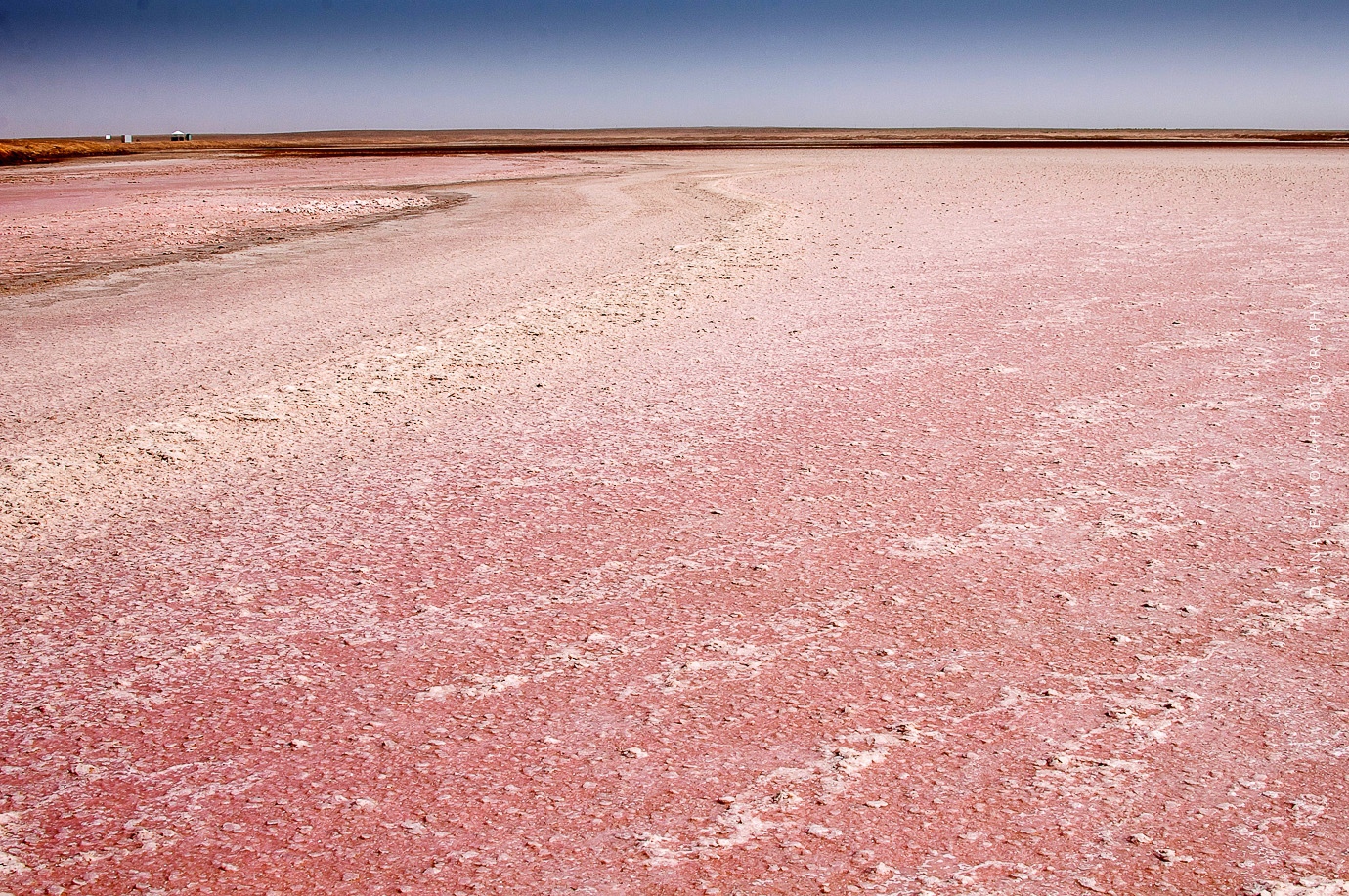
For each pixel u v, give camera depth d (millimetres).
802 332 7867
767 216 18062
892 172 34250
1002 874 2068
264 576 3701
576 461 4953
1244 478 4414
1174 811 2266
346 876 2100
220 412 5910
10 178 42375
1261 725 2605
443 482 4699
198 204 24500
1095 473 4531
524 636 3188
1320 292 8695
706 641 3127
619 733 2633
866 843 2172
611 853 2156
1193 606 3268
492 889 2053
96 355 7949
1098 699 2748
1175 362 6484
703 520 4129
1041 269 10648
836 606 3342
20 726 2740
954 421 5391
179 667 3041
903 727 2627
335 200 25422
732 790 2371
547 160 51344
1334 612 3203
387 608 3412
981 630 3146
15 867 2156
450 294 10570
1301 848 2133
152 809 2357
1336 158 38188
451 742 2607
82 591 3604
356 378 6715
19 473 4902
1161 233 13570
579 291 10234
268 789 2424
